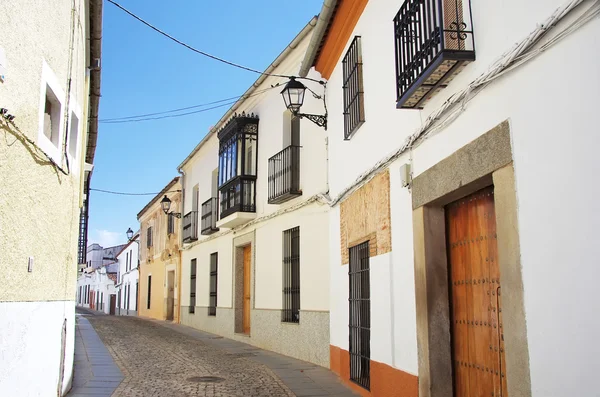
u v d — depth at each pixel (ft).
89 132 33.50
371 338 23.98
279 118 42.96
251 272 47.67
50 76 18.33
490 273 15.87
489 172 14.25
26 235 16.66
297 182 39.42
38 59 16.90
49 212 19.31
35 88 16.72
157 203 93.35
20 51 15.26
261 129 47.34
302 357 36.81
